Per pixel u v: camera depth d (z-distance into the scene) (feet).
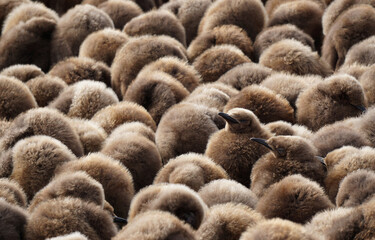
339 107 149.38
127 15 218.38
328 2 220.02
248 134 135.85
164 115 149.07
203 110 146.51
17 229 107.55
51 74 183.73
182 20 216.33
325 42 192.95
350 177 114.21
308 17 205.26
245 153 133.69
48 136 133.90
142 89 163.22
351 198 111.14
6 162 131.44
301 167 123.85
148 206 106.63
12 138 136.77
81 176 115.96
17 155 128.88
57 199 109.91
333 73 179.73
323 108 150.30
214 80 179.73
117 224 118.32
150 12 206.18
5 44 199.93
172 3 223.71
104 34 195.11
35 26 201.26
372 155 122.72
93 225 107.96
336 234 97.96
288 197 111.75
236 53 183.11
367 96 159.02
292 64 176.55
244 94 151.23
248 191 119.96
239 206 109.70
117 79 180.24
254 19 202.49
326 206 110.63
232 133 136.87
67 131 139.74
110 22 208.74
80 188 113.60
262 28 205.87
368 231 95.71
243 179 133.90
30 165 127.03
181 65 175.83
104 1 229.66
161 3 244.01
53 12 218.38
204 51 189.16
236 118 136.36
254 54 194.80
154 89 162.09
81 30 200.85
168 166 129.18
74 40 200.54
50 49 202.18
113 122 153.28
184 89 165.07
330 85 151.23
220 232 102.83
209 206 114.83
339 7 197.88
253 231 88.63
